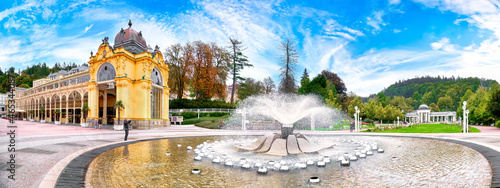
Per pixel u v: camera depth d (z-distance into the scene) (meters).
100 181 5.93
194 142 14.74
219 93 54.34
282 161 7.86
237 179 6.14
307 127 31.39
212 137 18.31
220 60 56.00
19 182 5.56
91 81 36.25
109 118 44.47
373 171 6.91
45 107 52.34
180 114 46.88
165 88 40.34
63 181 5.62
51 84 59.94
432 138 15.72
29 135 18.20
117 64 34.16
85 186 5.51
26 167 7.05
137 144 13.60
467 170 6.85
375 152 10.34
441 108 116.38
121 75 33.72
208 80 50.41
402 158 8.88
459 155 9.33
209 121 36.59
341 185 5.59
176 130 28.14
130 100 34.12
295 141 9.96
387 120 63.28
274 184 5.70
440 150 10.73
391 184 5.63
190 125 41.00
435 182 5.73
